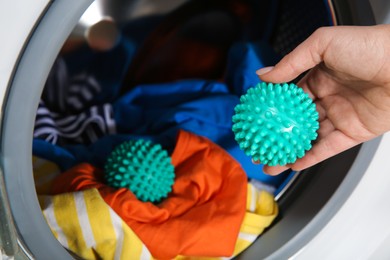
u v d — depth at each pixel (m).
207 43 1.12
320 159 0.69
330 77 0.67
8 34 0.50
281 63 0.62
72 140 0.99
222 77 1.16
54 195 0.73
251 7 1.07
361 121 0.66
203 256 0.77
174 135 0.91
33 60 0.52
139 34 1.07
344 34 0.59
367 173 0.79
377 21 0.71
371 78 0.61
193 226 0.75
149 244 0.74
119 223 0.71
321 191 0.82
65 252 0.63
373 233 0.87
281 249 0.81
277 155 0.59
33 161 0.83
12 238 0.58
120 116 1.03
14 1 0.49
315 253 0.84
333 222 0.82
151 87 1.06
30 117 0.55
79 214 0.70
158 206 0.78
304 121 0.59
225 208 0.79
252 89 0.60
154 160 0.77
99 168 0.90
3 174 0.56
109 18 1.01
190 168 0.83
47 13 0.52
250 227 0.83
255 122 0.58
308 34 0.91
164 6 1.04
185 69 1.15
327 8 0.76
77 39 1.00
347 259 0.88
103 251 0.72
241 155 0.91
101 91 1.10
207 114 0.94
